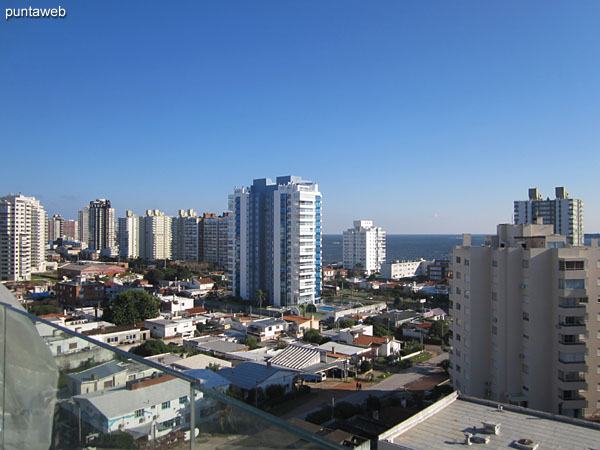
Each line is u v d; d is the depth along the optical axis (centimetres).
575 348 4084
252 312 10556
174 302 9962
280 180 11531
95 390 816
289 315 9938
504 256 4400
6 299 1221
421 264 19375
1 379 973
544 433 2545
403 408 4781
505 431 2581
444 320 8838
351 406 4762
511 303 4341
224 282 14812
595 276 4188
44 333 912
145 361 764
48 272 17888
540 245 4566
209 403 674
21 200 15738
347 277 18062
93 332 7419
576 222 15125
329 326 9038
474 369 4522
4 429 959
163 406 729
